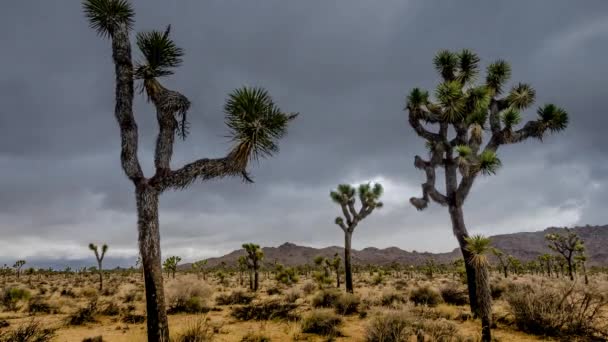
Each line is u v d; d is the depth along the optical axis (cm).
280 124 712
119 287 2922
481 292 788
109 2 748
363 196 2050
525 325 894
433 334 792
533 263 5844
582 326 849
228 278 5141
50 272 6300
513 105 1217
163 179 689
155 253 671
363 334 891
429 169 1198
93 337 919
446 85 1130
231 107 693
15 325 1126
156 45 719
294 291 1880
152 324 646
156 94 736
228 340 878
